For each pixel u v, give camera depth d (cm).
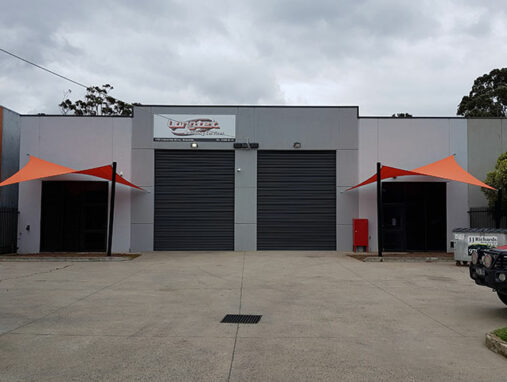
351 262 1513
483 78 4103
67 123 1908
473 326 671
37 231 1877
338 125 1934
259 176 1934
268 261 1541
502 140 1930
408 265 1434
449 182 1917
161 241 1911
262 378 452
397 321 701
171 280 1124
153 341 585
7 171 1919
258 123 1931
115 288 1007
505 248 753
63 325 670
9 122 1933
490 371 477
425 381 446
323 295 923
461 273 1249
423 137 1928
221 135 1923
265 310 781
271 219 1925
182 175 1928
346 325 675
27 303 837
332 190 1930
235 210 1917
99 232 1898
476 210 1902
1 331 634
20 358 514
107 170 1659
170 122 1922
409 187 1934
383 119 1936
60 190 1902
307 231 1927
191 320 705
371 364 496
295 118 1934
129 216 1900
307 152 1942
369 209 1916
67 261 1561
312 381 445
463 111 4122
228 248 1917
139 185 1908
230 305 823
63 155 1898
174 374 462
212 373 465
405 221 1923
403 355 530
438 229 1916
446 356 527
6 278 1160
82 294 931
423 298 891
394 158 1925
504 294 768
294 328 656
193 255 1747
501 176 1611
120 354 529
